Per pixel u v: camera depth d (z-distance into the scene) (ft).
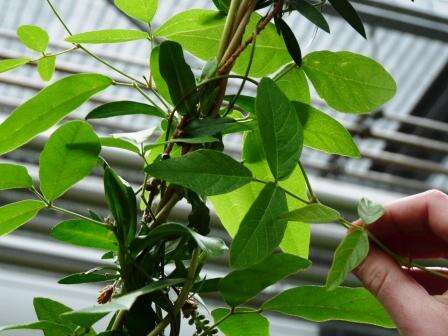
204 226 1.17
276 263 1.11
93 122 4.59
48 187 1.19
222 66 1.21
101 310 0.90
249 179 1.06
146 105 1.28
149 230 1.18
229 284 1.13
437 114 4.73
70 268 5.10
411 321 1.08
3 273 5.92
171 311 1.14
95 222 1.16
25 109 1.21
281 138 1.07
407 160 4.67
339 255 1.04
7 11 4.50
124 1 1.30
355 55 1.29
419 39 4.46
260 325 1.27
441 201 1.26
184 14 1.30
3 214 1.21
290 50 1.26
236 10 1.24
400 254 1.34
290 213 1.05
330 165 4.68
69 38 1.26
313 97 4.46
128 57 4.41
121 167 3.90
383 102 1.30
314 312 1.23
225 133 1.24
